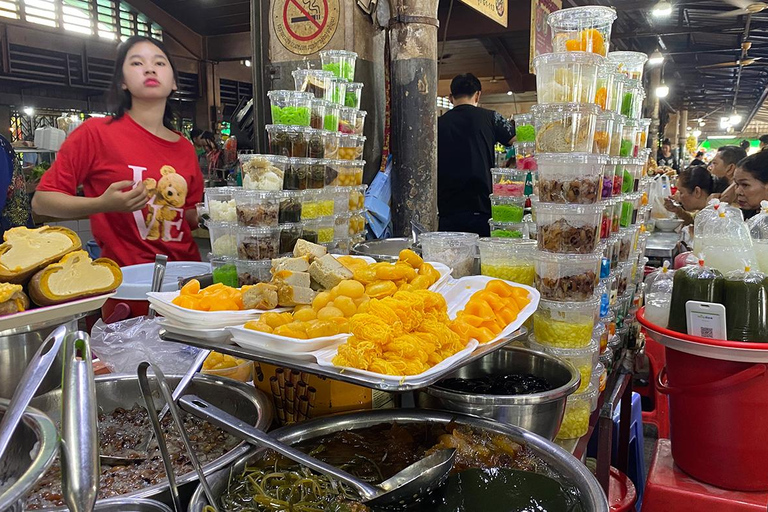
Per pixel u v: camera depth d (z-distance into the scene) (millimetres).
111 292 1309
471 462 1021
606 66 1732
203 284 1698
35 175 4898
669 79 14641
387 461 1045
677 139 21609
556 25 1792
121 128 2406
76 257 1241
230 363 1382
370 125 2873
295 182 1712
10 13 7406
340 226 2016
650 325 1919
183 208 2533
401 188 2805
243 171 1632
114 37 8688
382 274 1169
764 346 1660
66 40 7953
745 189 3426
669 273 2162
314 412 1194
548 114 1510
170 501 884
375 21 2777
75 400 603
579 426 1526
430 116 2760
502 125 3912
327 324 1007
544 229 1544
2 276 1143
